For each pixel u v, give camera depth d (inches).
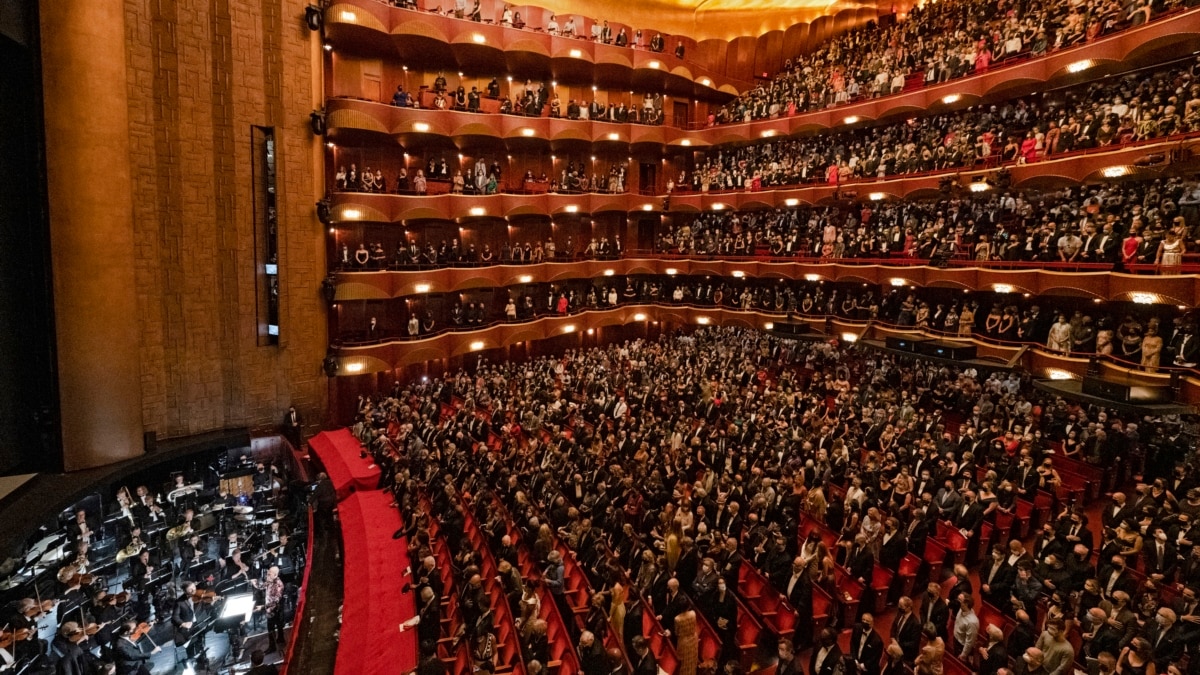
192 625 567.2
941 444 631.8
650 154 1427.2
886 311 993.5
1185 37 695.7
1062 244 748.0
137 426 784.3
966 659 361.4
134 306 779.4
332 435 940.0
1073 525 442.9
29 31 687.7
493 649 403.5
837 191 1107.9
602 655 360.2
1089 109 818.2
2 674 485.1
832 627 344.5
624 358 1181.1
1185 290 613.6
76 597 567.5
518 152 1288.1
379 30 992.9
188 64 829.8
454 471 695.1
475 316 1147.3
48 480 706.2
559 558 477.7
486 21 1115.3
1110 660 308.5
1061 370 716.7
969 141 947.3
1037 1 976.9
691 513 522.6
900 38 1229.1
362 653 463.2
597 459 659.4
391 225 1125.1
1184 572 404.5
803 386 967.6
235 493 815.7
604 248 1342.3
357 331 1043.9
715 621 408.5
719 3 1441.9
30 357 722.2
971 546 495.5
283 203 927.7
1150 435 628.1
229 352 892.6
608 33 1279.5
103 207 734.5
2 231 684.1
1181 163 668.7
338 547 676.1
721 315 1277.1
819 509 554.3
